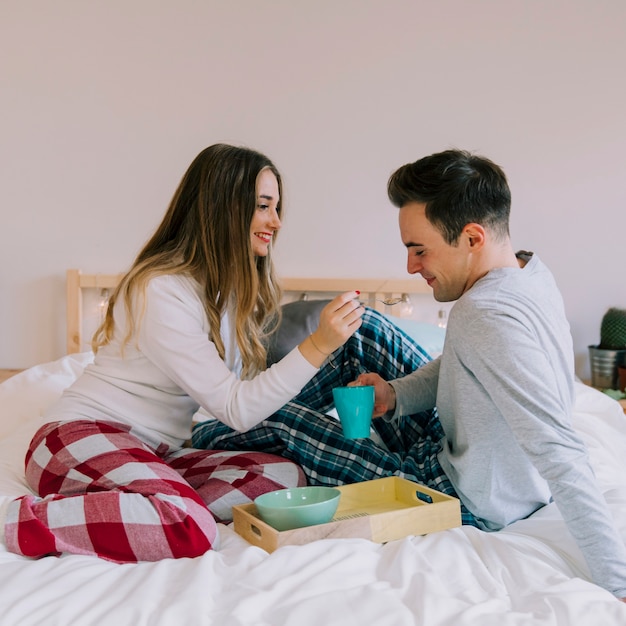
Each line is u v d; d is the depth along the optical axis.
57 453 1.19
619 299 2.86
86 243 2.78
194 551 1.05
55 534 1.03
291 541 1.04
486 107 2.81
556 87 2.81
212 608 0.83
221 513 1.24
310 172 2.81
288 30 2.78
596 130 2.83
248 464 1.31
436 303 2.83
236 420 1.23
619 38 2.81
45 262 2.78
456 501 1.16
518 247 2.84
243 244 1.33
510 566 0.96
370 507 1.25
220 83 2.77
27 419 1.82
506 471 1.15
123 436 1.22
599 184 2.84
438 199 1.12
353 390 1.22
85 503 1.05
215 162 1.33
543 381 1.02
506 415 1.03
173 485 1.11
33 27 2.72
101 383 1.31
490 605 0.84
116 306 1.33
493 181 1.14
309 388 1.52
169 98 2.76
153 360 1.28
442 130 2.81
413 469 1.31
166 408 1.33
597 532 0.96
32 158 2.75
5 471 1.34
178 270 1.29
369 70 2.79
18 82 2.73
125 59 2.75
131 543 1.03
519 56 2.80
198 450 1.41
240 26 2.76
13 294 2.78
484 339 1.05
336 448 1.34
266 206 1.38
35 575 0.92
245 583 0.89
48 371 2.11
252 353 1.40
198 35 2.76
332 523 1.07
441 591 0.87
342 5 2.78
